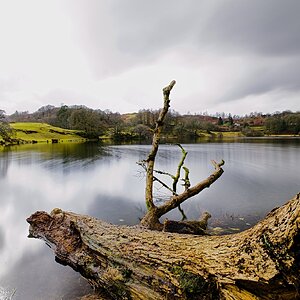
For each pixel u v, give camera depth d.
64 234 6.64
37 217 7.73
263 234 3.43
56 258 6.24
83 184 16.73
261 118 153.62
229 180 17.70
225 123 150.25
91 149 47.66
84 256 5.52
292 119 105.19
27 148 50.12
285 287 3.23
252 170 21.98
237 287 3.48
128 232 5.51
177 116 111.12
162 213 9.01
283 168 22.94
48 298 4.71
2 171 21.91
